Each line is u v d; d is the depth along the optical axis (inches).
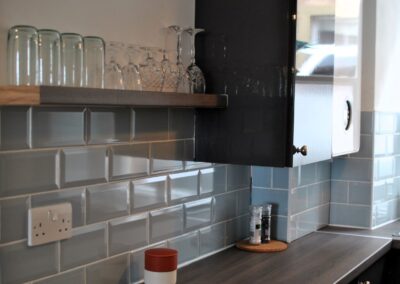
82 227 67.1
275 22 77.8
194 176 86.7
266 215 99.8
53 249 63.6
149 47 73.8
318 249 99.0
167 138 80.3
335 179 122.3
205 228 90.4
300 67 79.7
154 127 77.7
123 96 60.2
